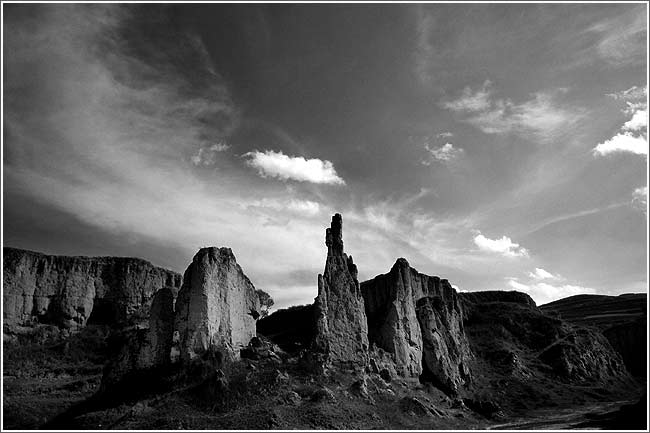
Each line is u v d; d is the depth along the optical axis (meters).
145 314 139.62
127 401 65.31
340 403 66.75
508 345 115.81
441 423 70.44
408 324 87.50
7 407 77.69
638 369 128.50
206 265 73.75
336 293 80.31
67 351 119.81
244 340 78.50
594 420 73.81
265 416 60.41
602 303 187.75
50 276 134.00
